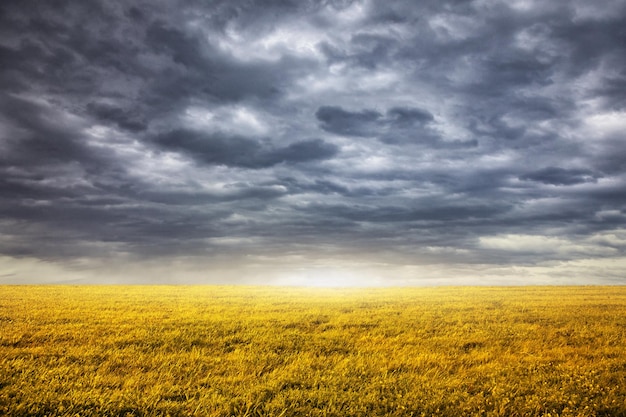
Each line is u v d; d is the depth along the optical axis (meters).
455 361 12.55
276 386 9.81
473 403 8.73
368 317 21.95
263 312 23.61
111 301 28.06
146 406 8.36
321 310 24.98
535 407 8.49
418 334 17.09
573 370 11.28
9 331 15.45
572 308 26.77
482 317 22.34
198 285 58.03
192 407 8.32
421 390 9.66
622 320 21.41
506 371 11.32
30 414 7.75
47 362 11.48
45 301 26.89
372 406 8.79
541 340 15.99
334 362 12.30
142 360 12.02
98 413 7.97
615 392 9.49
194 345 14.59
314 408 8.48
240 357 12.62
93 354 12.45
